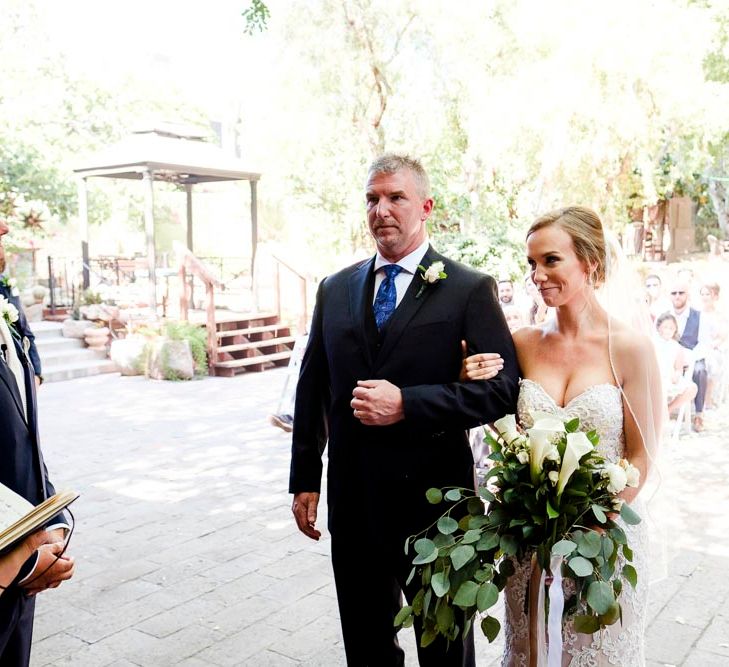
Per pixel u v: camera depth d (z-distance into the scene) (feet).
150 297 41.06
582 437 6.35
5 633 6.58
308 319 46.26
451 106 47.24
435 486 8.13
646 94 43.27
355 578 8.69
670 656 10.87
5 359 8.07
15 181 57.16
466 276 8.28
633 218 83.92
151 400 32.48
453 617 6.64
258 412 29.84
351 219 56.03
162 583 13.70
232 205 74.69
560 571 6.61
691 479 19.94
